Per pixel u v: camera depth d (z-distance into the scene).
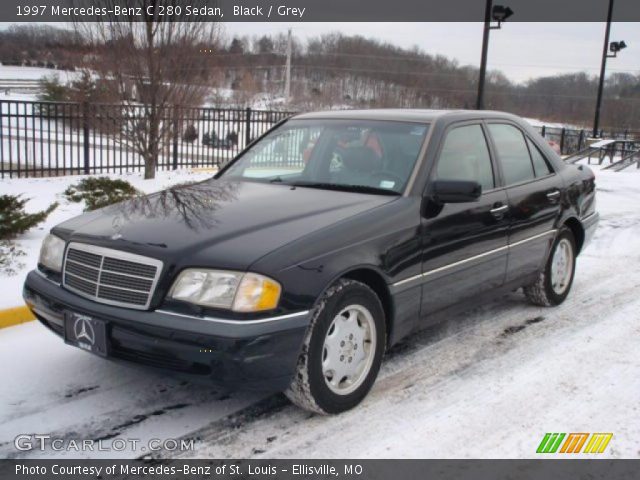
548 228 5.45
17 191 10.49
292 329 3.31
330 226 3.68
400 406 3.85
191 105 12.97
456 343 4.93
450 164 4.54
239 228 3.65
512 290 5.25
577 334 5.17
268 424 3.61
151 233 3.61
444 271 4.30
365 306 3.75
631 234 9.54
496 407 3.88
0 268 6.00
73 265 3.71
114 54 12.16
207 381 3.25
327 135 4.87
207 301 3.26
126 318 3.35
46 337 4.75
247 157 5.21
